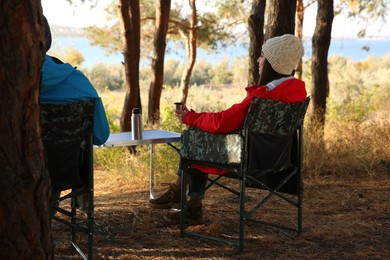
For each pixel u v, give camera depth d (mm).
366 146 7156
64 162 3092
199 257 3598
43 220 2488
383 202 5027
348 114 11188
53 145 3000
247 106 3564
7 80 2297
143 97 22641
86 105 3064
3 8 2244
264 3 6496
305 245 3875
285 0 5867
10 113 2324
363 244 3902
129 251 3684
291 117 3729
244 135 3547
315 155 6535
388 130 7680
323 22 8312
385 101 14648
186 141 3861
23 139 2377
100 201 5145
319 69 8391
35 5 2338
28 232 2420
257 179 3967
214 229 4109
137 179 6070
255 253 3691
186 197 4410
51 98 3016
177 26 14719
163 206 4391
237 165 3637
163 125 7074
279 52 3736
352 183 5801
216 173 3822
